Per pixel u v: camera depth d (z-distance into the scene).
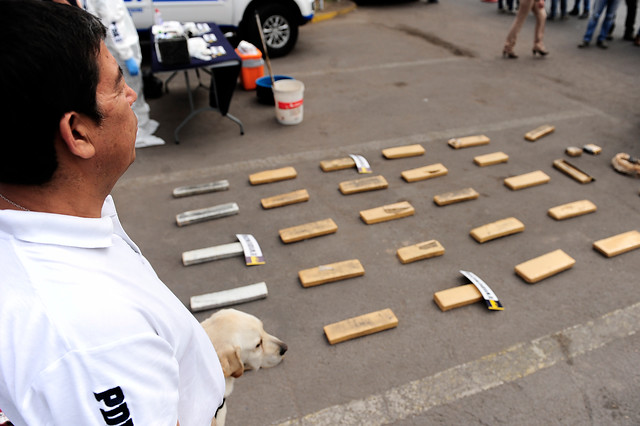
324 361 2.75
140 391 0.74
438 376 2.67
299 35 9.25
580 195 4.36
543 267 3.40
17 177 0.71
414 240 3.77
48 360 0.67
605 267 3.49
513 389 2.60
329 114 5.92
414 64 7.65
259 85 6.11
